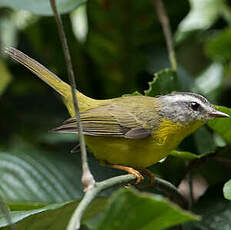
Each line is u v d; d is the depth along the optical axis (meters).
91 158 10.55
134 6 11.63
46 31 12.70
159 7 10.65
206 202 9.09
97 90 12.35
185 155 9.06
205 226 8.73
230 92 12.68
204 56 13.25
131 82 12.22
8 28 13.26
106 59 12.16
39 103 12.73
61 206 6.72
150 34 12.07
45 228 7.18
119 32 11.92
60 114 12.59
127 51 12.09
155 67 12.17
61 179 9.88
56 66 12.60
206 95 12.45
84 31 13.59
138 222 5.00
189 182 9.41
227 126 8.99
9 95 12.70
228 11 13.38
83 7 13.73
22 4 9.91
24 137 12.41
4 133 12.42
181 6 12.11
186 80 11.80
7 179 9.66
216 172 10.41
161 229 5.36
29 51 13.09
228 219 8.75
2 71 11.59
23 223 7.03
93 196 5.61
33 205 7.85
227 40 12.41
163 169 9.91
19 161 10.02
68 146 11.51
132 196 4.77
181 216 4.95
